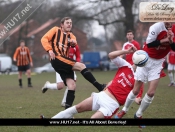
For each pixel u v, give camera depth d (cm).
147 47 1788
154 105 2562
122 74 1634
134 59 1653
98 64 11038
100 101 1588
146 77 1778
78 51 2712
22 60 4497
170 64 4269
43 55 17088
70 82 2048
